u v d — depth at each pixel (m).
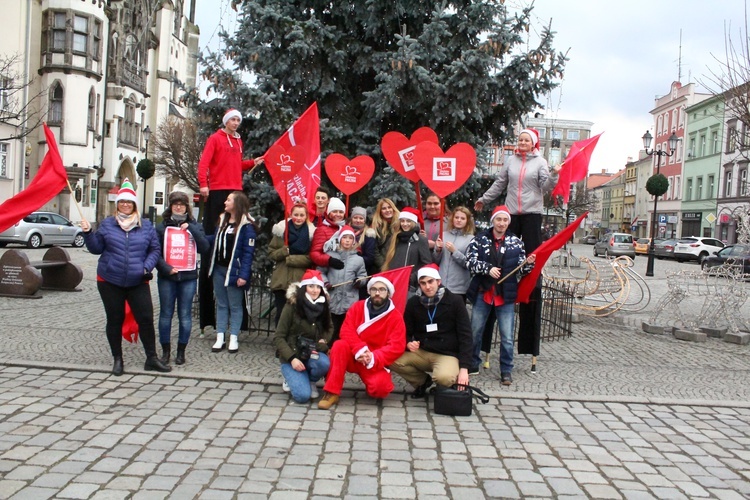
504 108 9.33
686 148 56.91
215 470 4.23
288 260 7.21
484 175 9.68
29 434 4.73
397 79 8.59
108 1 40.25
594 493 4.09
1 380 6.08
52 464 4.21
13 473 4.05
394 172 8.97
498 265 6.79
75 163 35.44
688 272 11.13
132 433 4.85
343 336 5.87
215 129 9.40
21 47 32.69
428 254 7.04
